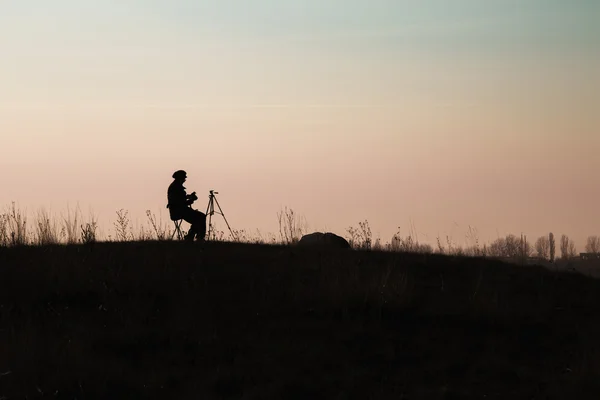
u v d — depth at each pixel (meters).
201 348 17.61
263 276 22.16
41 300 19.66
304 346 17.88
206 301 20.06
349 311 19.91
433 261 25.12
